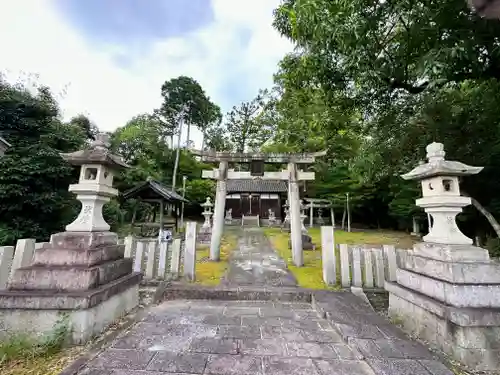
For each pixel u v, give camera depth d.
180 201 11.41
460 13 3.57
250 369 2.12
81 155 3.18
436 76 3.35
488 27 3.36
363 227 18.31
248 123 24.72
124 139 21.02
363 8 3.80
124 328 2.91
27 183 7.62
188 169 24.66
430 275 2.75
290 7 5.47
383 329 2.85
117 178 16.39
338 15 3.89
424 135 6.31
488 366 2.17
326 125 7.49
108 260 3.20
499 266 2.51
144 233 10.62
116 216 12.22
